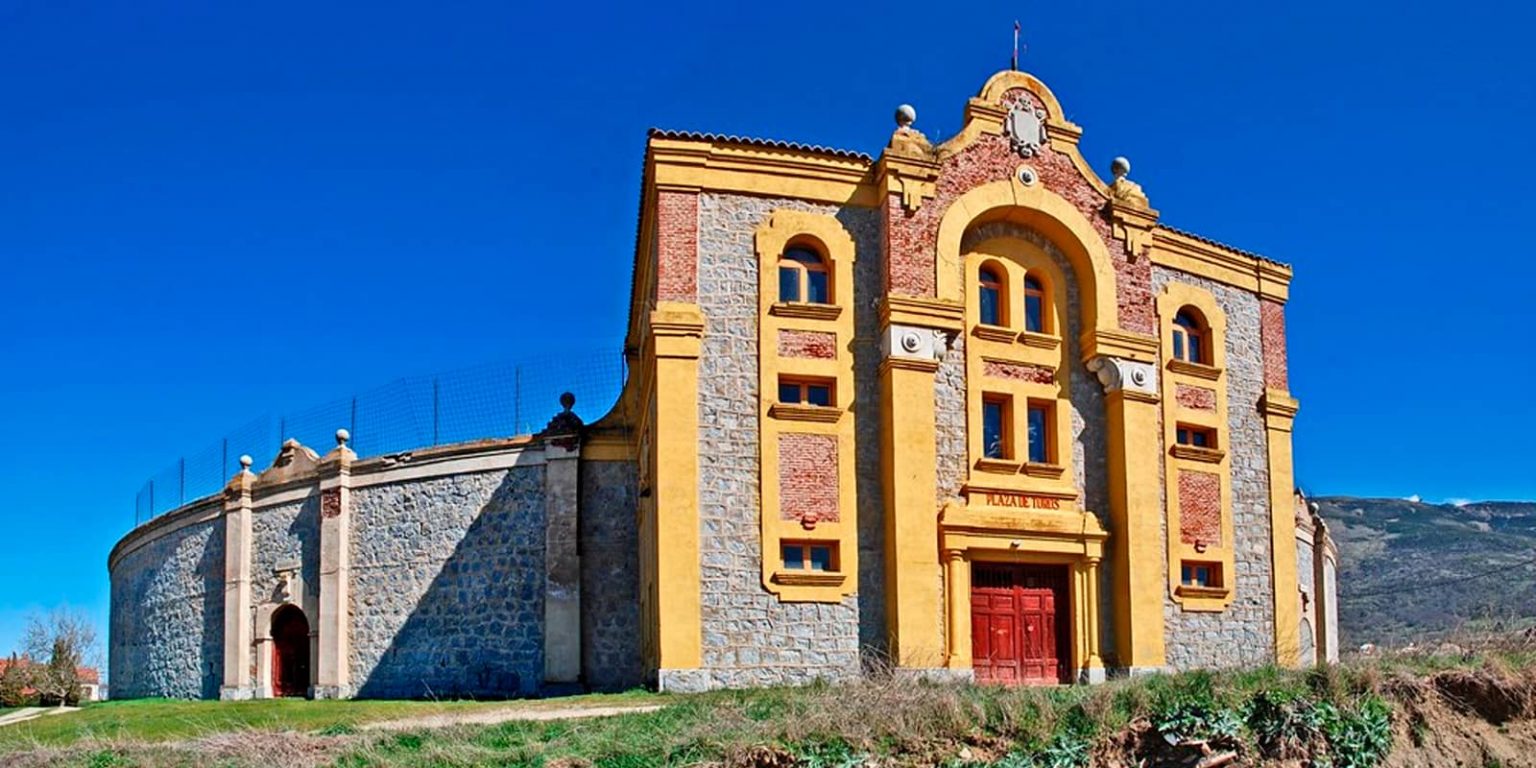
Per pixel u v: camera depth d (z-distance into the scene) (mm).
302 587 33625
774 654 23703
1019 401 26578
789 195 25625
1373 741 16859
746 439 24422
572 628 29219
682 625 23328
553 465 30234
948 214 26078
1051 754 16312
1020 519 25547
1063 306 27594
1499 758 17141
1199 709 17016
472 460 31312
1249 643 28484
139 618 41469
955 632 24562
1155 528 26906
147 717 24000
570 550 29625
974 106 27062
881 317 25359
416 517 31844
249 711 24094
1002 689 18547
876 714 17172
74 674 50469
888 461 24812
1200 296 29734
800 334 25078
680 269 24703
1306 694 17453
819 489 24562
